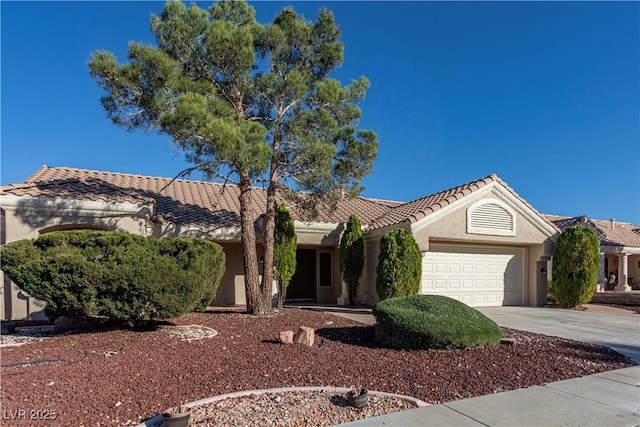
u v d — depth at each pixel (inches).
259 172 462.6
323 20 584.4
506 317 604.7
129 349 344.5
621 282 1194.0
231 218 712.4
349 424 209.3
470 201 697.0
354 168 593.3
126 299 385.7
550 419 221.8
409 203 824.9
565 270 733.3
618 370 319.9
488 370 306.7
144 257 384.5
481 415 225.1
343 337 412.8
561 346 391.5
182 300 397.4
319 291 828.0
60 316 420.8
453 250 728.3
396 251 587.2
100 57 478.3
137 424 204.1
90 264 370.6
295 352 344.2
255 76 556.7
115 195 604.4
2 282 538.3
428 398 252.2
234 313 565.0
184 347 354.3
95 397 236.5
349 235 712.4
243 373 286.4
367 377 284.8
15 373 278.8
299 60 588.7
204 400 231.0
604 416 226.8
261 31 542.3
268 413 217.3
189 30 494.3
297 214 730.8
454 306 394.3
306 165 552.4
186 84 485.7
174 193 776.9
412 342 359.3
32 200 543.5
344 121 598.9
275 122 569.6
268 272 560.7
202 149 482.9
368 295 730.2
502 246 769.6
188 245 402.0
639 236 1304.1
